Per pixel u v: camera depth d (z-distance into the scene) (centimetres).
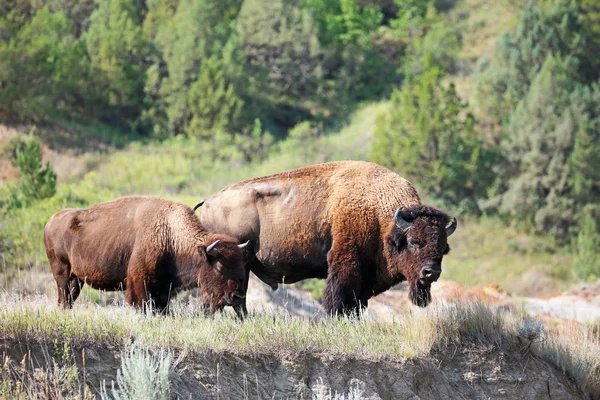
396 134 18700
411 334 3666
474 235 17138
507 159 18838
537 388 3759
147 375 2688
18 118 18300
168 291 3916
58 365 2836
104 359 2923
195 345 3098
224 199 4350
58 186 10638
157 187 15450
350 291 4094
